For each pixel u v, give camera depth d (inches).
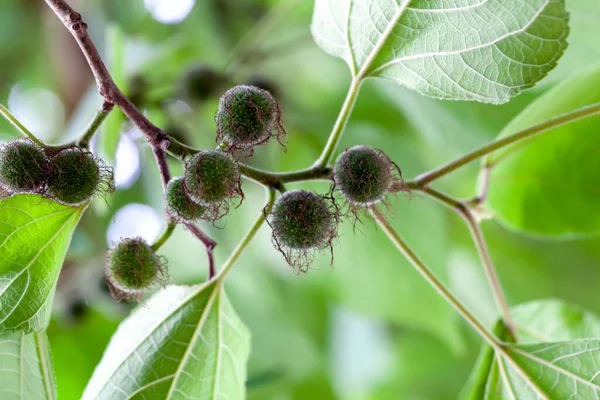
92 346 15.7
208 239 12.3
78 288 15.7
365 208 12.1
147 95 15.9
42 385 12.2
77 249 15.5
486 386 13.1
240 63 16.8
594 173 14.0
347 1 12.2
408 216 15.5
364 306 16.1
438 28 11.9
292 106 17.0
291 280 16.8
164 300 12.5
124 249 11.8
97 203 15.1
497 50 11.8
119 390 12.2
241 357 12.7
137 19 17.6
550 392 12.7
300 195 11.6
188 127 16.3
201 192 11.4
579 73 13.6
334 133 12.1
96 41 17.7
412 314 15.8
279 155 16.6
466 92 12.1
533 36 11.6
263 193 16.6
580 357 12.6
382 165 11.8
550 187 14.1
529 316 14.0
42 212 11.6
